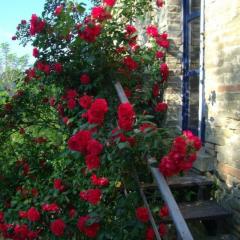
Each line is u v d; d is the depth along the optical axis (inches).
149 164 115.1
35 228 156.6
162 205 136.4
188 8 208.5
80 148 118.9
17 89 235.9
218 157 170.9
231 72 160.1
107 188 141.3
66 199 158.2
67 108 197.5
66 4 183.9
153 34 208.7
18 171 211.0
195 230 163.5
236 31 156.4
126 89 198.2
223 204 164.7
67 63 189.9
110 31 182.5
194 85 203.0
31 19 187.9
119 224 133.0
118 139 114.8
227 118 163.6
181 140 109.0
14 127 228.8
